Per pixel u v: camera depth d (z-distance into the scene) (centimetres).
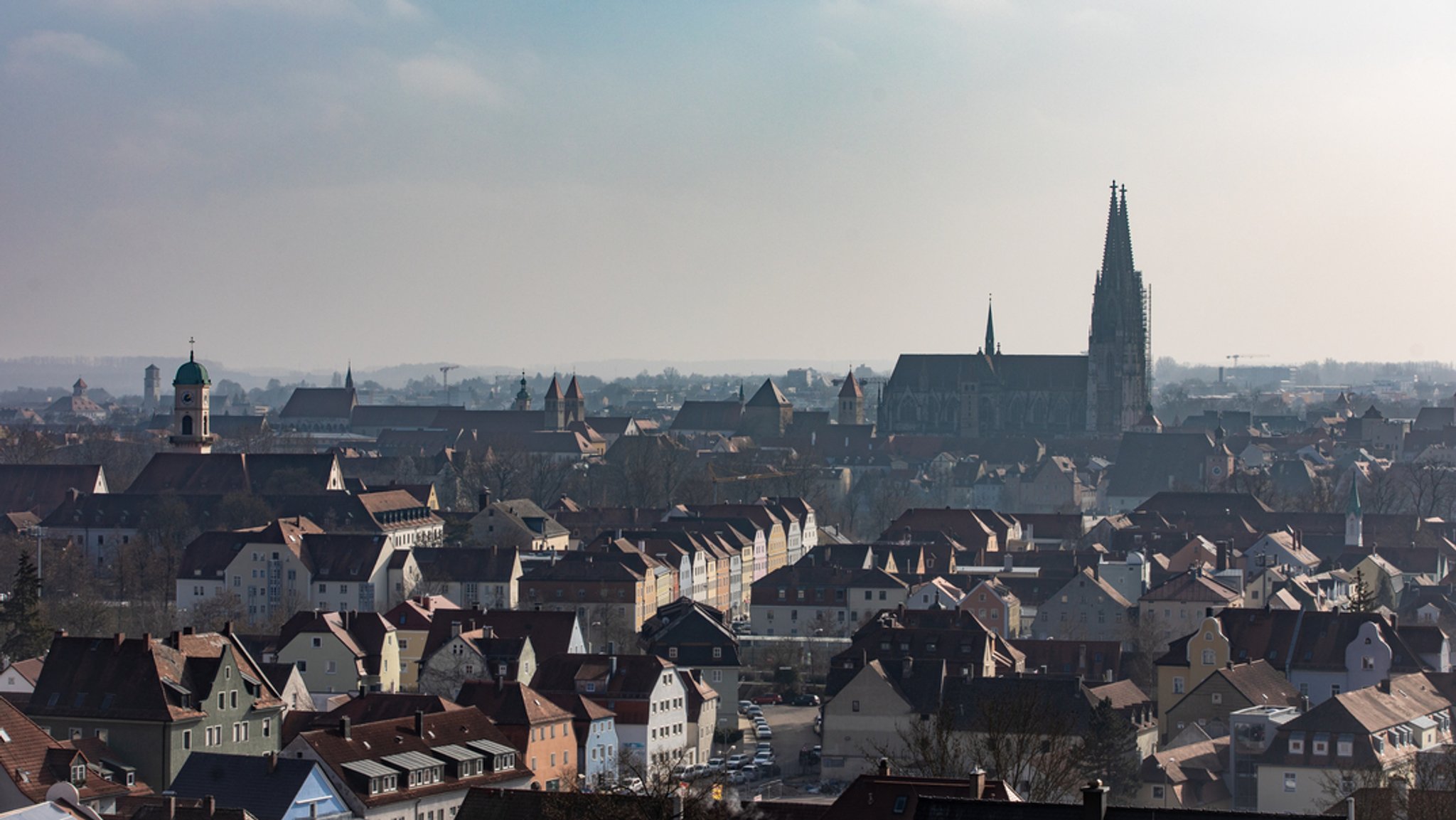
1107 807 11556
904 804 14425
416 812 19400
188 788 18625
